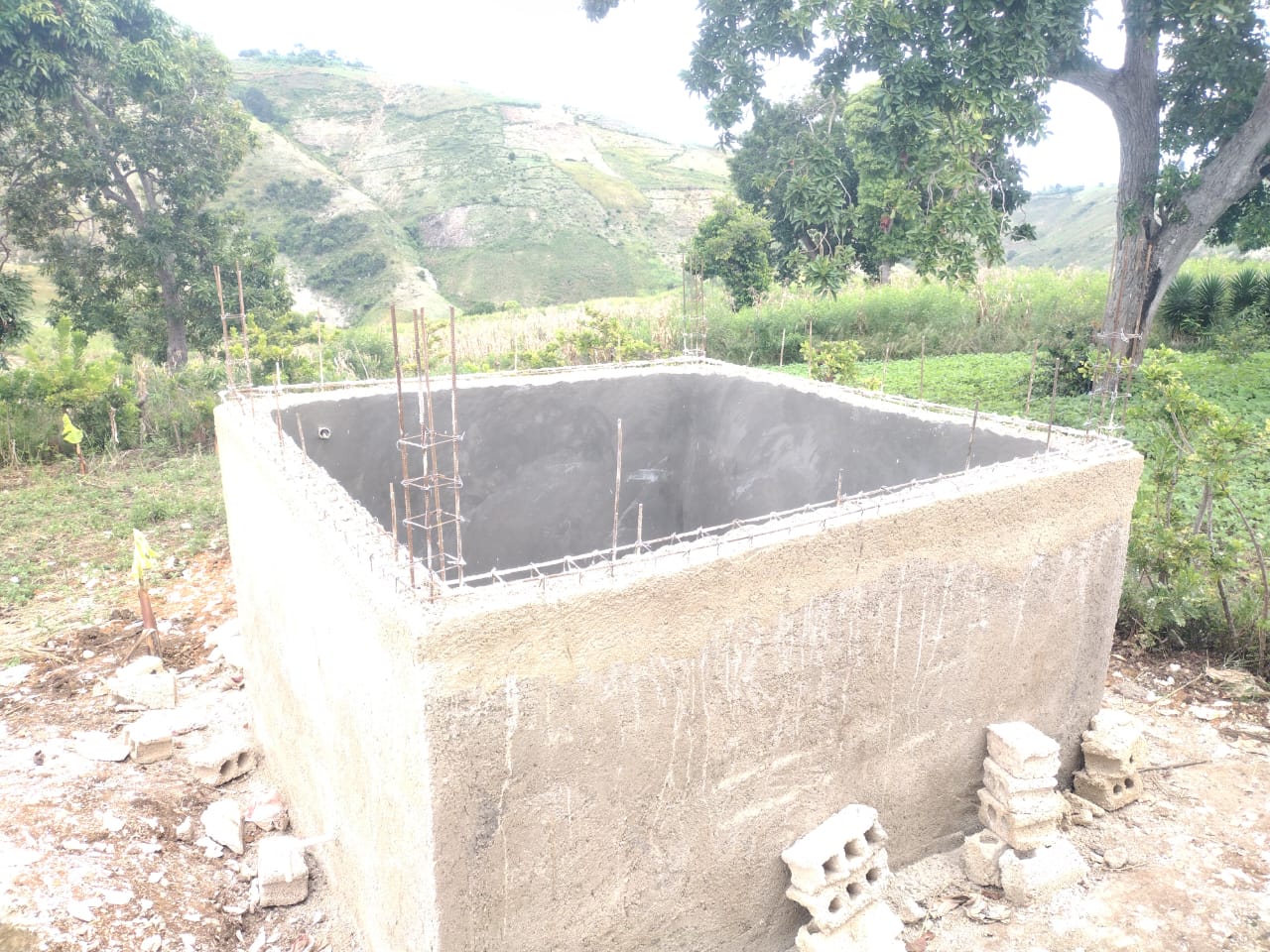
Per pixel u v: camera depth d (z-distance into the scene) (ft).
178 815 13.14
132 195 63.41
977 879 12.64
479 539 18.02
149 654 18.80
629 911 9.82
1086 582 13.70
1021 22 30.22
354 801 10.26
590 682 8.79
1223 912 11.87
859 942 10.65
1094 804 14.11
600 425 19.25
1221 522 24.26
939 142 31.53
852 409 16.67
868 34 32.14
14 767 13.92
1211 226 37.50
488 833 8.48
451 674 7.84
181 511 27.91
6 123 49.93
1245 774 14.90
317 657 10.85
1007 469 12.55
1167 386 19.35
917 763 12.38
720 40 36.65
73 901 10.54
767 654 10.19
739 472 19.39
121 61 56.49
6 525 26.61
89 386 35.53
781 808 10.92
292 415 14.73
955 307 58.13
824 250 67.67
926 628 11.80
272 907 11.69
